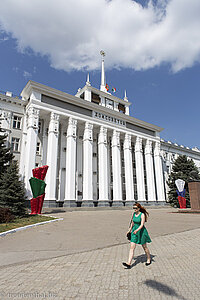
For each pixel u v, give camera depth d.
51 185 23.91
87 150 28.39
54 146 25.22
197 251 6.27
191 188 21.56
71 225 11.75
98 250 6.53
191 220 13.92
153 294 3.59
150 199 34.69
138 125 36.75
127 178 32.47
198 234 8.85
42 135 27.84
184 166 36.50
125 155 33.62
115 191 30.41
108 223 12.62
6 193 14.27
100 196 28.84
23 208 14.41
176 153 48.50
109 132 33.66
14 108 26.45
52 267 5.04
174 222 12.91
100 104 33.22
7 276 4.51
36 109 24.83
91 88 32.28
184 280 4.16
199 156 55.47
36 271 4.79
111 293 3.65
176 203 33.69
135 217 5.18
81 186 29.84
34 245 7.25
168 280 4.17
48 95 26.28
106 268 4.89
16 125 26.34
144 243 5.05
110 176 33.56
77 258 5.73
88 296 3.55
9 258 5.80
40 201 16.70
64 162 28.98
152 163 37.00
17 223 11.36
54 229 10.43
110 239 8.05
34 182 16.70
